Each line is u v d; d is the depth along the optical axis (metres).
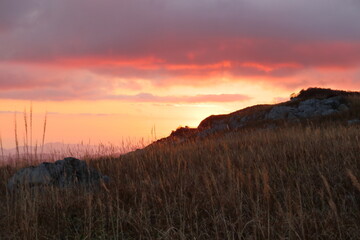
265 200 5.20
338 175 6.39
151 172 8.54
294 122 24.91
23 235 4.45
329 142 9.97
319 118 24.03
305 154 8.80
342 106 25.98
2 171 8.35
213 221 4.69
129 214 4.96
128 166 9.79
